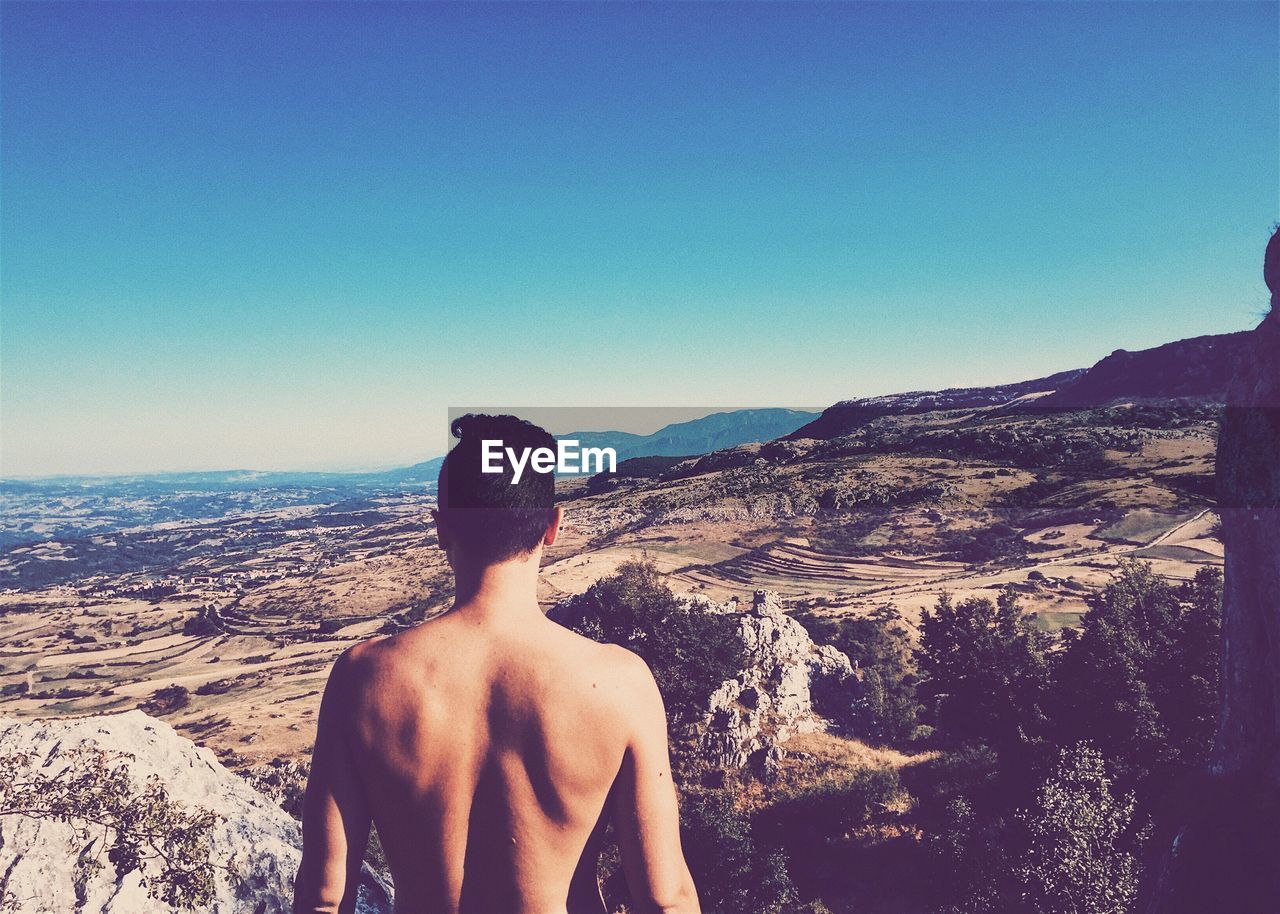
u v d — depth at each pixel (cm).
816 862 3638
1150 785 2717
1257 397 1453
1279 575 1364
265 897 671
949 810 3331
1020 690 4006
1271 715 1385
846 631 6162
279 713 9138
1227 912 1270
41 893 572
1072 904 2362
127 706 11306
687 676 5203
